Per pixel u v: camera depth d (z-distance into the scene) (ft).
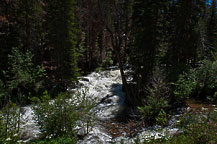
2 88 42.01
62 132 20.25
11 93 43.16
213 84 30.68
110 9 45.57
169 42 51.26
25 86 49.06
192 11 48.80
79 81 63.26
